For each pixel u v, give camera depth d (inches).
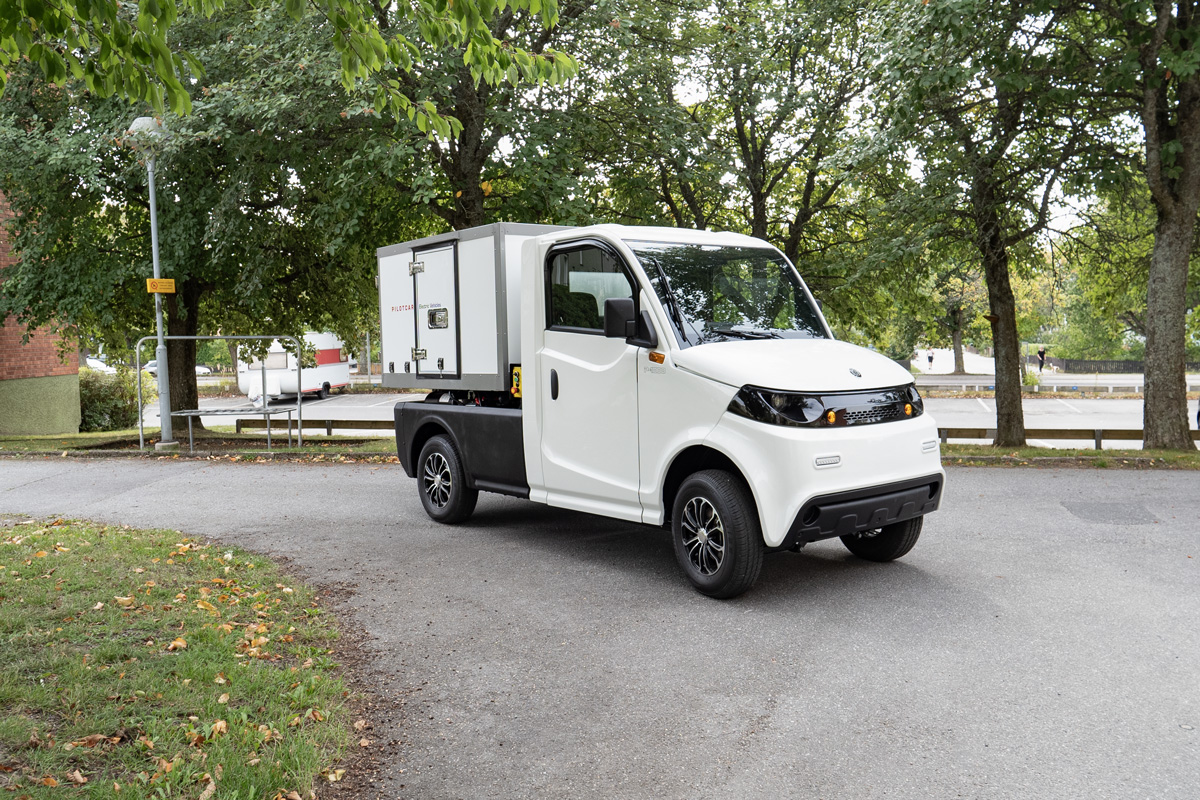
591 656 182.7
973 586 225.9
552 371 263.9
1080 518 303.6
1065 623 195.3
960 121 542.6
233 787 120.8
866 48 491.8
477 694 163.6
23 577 229.9
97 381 971.9
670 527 237.5
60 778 122.8
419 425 328.8
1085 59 494.3
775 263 265.1
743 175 669.9
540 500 275.0
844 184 644.1
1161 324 488.1
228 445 637.9
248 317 804.0
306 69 483.8
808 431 205.8
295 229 697.0
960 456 450.6
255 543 291.4
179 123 528.7
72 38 198.5
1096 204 592.4
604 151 615.5
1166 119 490.9
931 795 124.0
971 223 567.5
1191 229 480.7
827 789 126.6
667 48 605.0
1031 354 2962.6
